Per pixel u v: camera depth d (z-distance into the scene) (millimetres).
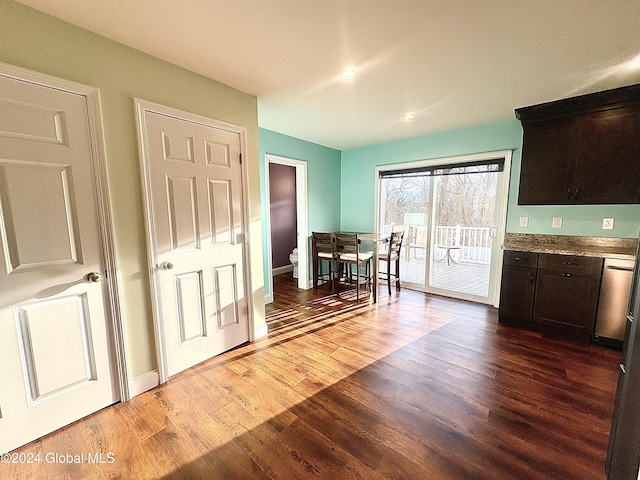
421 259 4340
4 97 1324
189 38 1657
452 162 3721
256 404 1779
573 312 2596
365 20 1507
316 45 1741
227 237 2363
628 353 1132
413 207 4324
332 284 4332
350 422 1620
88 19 1478
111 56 1657
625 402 1114
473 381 1995
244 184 2453
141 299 1880
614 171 2508
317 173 4465
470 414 1673
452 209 3967
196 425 1609
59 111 1483
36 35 1404
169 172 1955
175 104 1962
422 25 1551
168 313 2021
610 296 2416
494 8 1406
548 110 2717
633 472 1053
